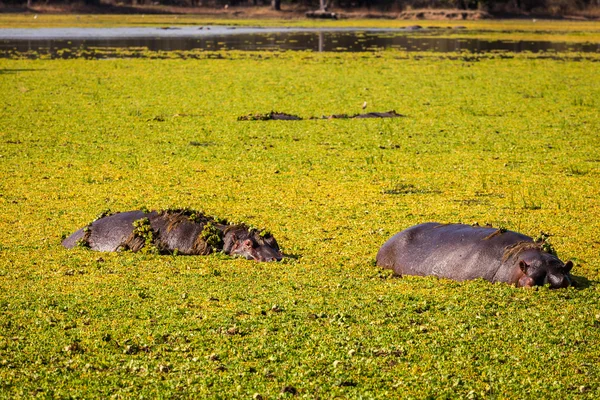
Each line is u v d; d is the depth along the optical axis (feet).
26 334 62.49
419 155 147.84
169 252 86.22
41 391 53.21
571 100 226.99
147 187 120.37
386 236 95.14
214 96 228.22
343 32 564.30
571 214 106.83
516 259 75.25
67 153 146.10
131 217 89.40
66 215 103.55
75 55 357.41
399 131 173.88
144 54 367.86
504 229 78.95
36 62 320.29
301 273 79.71
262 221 101.81
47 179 125.29
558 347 60.90
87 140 159.43
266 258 84.02
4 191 116.88
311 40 479.00
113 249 87.15
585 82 271.69
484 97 231.91
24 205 108.78
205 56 360.48
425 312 68.23
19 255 85.20
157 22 643.86
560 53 399.65
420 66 323.16
